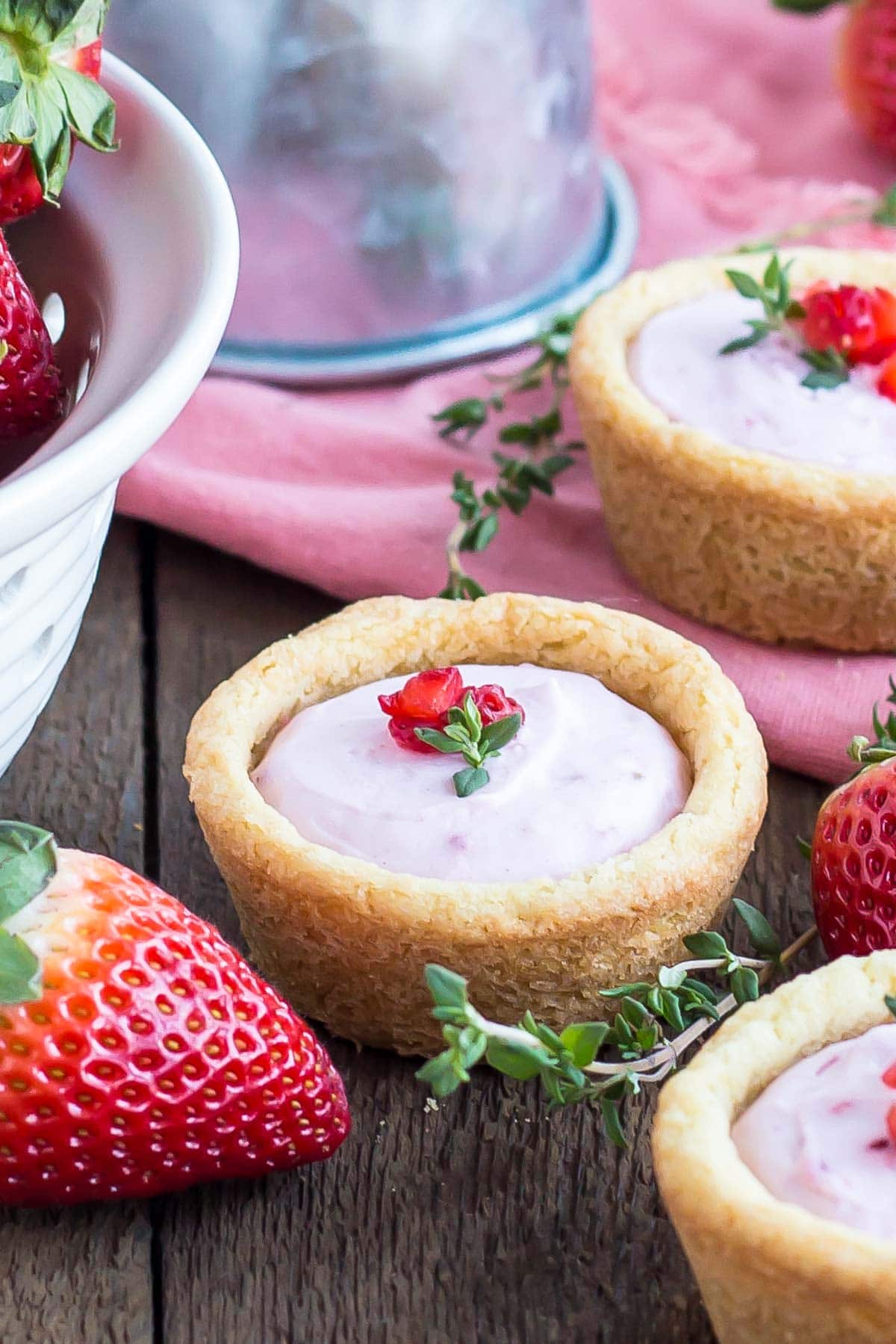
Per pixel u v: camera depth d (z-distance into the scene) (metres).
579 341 0.53
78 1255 0.44
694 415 0.51
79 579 0.45
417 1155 0.45
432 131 0.55
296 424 0.55
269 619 0.53
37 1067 0.42
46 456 0.43
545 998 0.45
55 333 0.48
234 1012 0.43
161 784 0.50
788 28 0.66
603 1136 0.45
